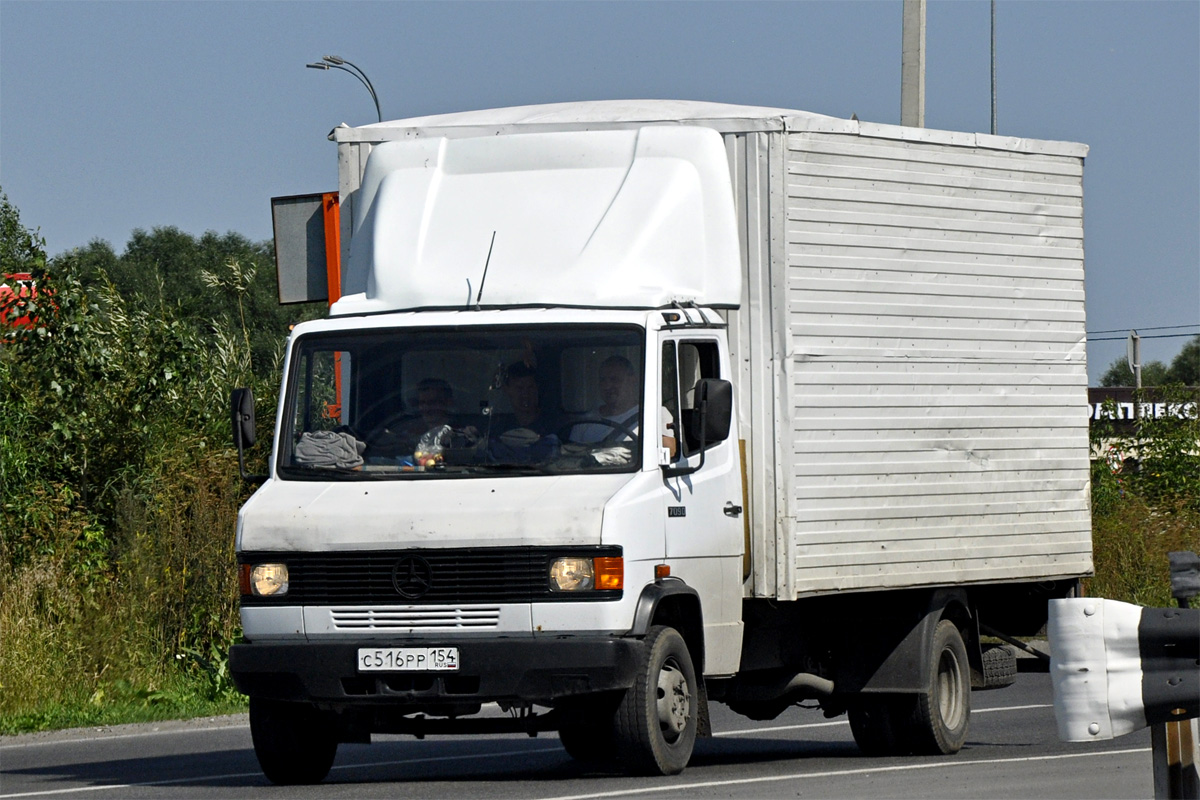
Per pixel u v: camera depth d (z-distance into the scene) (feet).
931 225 124.98
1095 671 65.62
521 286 109.19
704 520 108.06
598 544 98.07
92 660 183.42
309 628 101.09
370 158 120.37
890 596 128.26
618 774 111.24
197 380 229.45
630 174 113.50
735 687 123.75
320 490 104.22
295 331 109.60
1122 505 288.30
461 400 105.29
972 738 147.33
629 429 103.04
